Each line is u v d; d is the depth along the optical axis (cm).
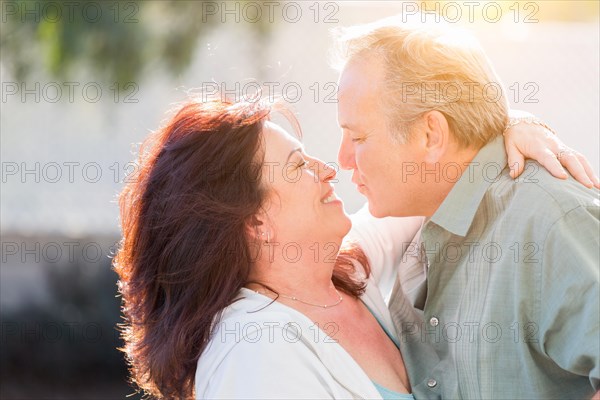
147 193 331
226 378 301
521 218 305
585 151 873
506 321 307
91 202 934
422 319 345
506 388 308
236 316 312
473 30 884
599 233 292
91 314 843
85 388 817
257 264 331
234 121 324
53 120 948
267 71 848
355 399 312
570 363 291
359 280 355
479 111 325
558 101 876
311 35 850
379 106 331
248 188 322
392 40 332
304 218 328
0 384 813
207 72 867
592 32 903
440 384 329
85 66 824
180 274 322
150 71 848
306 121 828
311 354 309
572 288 287
